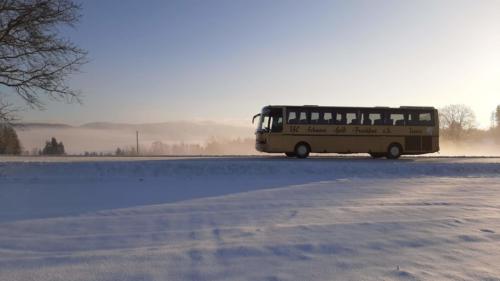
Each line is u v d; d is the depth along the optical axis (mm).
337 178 19547
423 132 29562
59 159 25594
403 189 15375
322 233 8016
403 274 5805
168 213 10234
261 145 28516
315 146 28500
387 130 29172
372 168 21812
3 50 20422
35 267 5969
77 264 6105
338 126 28734
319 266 6098
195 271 5848
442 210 10625
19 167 19703
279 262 6258
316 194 13867
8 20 19828
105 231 8234
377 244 7246
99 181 17375
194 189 15219
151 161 22297
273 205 11500
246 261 6285
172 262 6219
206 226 8695
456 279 5637
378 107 29312
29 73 20844
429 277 5699
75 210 10641
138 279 5535
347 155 36125
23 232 8125
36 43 20344
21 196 13211
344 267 6066
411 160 28688
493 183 17609
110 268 5938
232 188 15562
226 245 7129
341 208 10906
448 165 22812
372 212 10312
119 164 20469
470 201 12344
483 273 5863
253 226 8672
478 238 7676
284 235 7844
